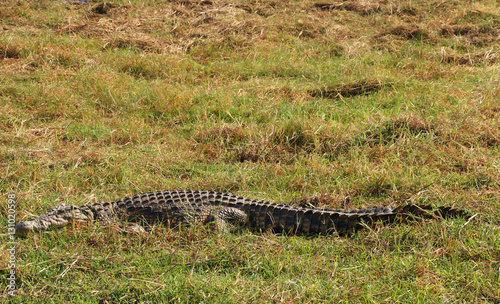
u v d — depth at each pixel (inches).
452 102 700.7
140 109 725.3
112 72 842.2
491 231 397.7
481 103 668.1
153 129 666.8
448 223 410.3
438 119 626.5
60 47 924.0
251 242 402.9
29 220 427.2
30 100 722.2
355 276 352.8
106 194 503.5
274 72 890.1
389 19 1144.2
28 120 675.4
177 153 591.8
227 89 795.4
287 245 395.2
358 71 853.2
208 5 1242.6
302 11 1221.1
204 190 478.0
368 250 386.9
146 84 816.9
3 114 671.8
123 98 746.8
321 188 505.0
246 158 597.0
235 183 522.0
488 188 478.0
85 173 538.3
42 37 988.6
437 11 1175.6
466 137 582.2
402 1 1230.9
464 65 888.9
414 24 1085.1
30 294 335.3
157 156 579.5
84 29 1066.7
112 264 370.6
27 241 401.7
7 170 515.5
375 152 571.5
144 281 343.9
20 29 1035.9
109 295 336.2
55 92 738.2
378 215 416.8
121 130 649.0
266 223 437.4
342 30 1099.9
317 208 453.1
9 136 607.8
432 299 323.6
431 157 545.0
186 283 339.3
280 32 1095.6
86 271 365.7
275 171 537.6
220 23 1113.4
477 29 1045.8
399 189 490.0
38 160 558.9
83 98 750.5
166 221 441.4
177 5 1237.7
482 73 815.1
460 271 354.9
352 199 486.3
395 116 657.0
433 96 712.4
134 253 385.1
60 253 382.0
